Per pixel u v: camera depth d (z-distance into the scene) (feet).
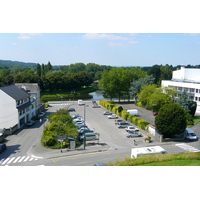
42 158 106.73
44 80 374.84
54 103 280.10
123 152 115.44
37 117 194.49
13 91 168.55
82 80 431.02
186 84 224.53
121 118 194.49
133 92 259.39
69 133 123.65
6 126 157.28
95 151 116.98
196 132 150.10
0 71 477.36
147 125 150.41
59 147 121.80
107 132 152.05
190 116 167.32
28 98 188.96
